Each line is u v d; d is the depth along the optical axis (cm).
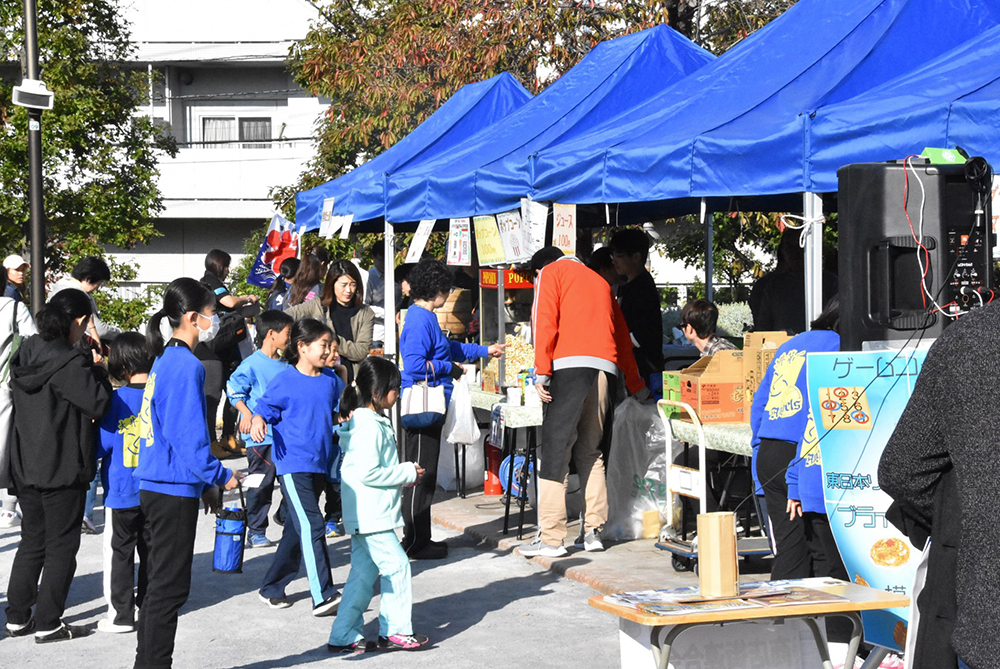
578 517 887
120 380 618
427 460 757
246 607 651
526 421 784
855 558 446
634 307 870
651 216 1118
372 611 637
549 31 1499
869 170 446
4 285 758
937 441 284
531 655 548
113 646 580
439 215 880
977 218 443
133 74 2138
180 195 3167
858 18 716
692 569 684
